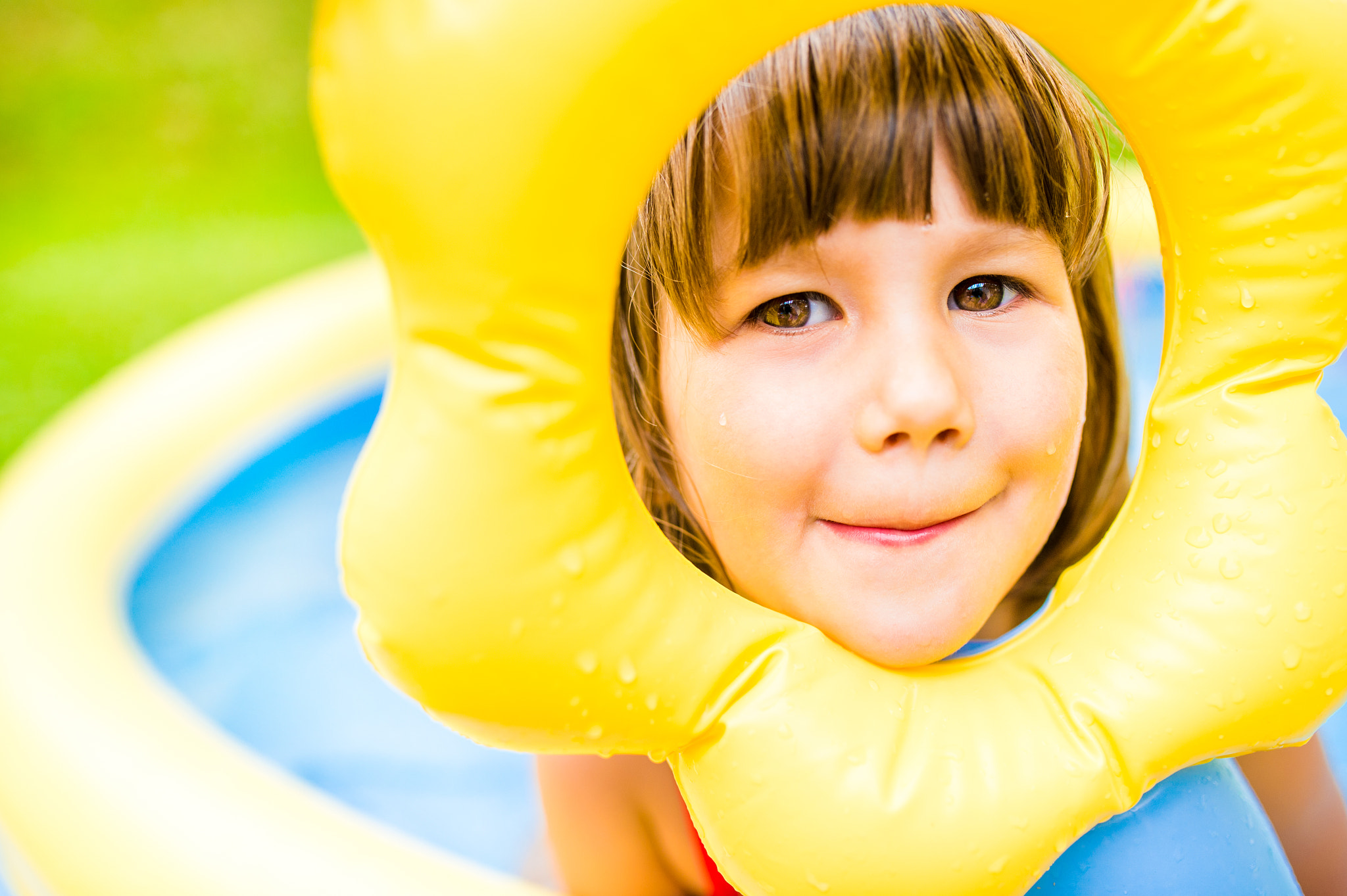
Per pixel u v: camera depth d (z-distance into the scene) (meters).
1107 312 0.78
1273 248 0.64
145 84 3.52
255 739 1.23
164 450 1.28
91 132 3.36
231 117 3.39
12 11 3.71
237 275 2.46
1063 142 0.67
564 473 0.60
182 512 1.30
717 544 0.67
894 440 0.64
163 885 0.74
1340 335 0.64
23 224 2.92
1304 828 0.81
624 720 0.62
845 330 0.64
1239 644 0.63
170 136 3.34
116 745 0.80
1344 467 0.64
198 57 3.60
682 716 0.62
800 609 0.66
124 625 0.96
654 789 0.82
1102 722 0.63
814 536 0.65
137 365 1.46
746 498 0.65
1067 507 0.79
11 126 3.36
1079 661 0.64
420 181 0.58
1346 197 0.63
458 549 0.60
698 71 0.59
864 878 0.61
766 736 0.62
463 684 0.60
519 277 0.59
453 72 0.58
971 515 0.65
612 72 0.58
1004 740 0.63
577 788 0.83
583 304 0.60
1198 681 0.63
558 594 0.60
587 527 0.60
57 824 0.78
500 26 0.58
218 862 0.74
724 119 0.63
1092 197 0.70
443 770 1.22
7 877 0.85
